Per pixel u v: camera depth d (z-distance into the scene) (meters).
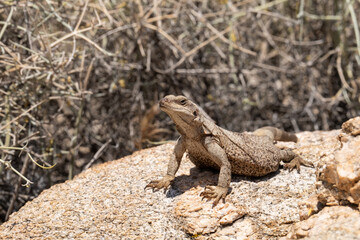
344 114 14.81
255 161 6.60
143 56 12.62
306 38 15.23
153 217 6.25
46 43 9.98
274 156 6.88
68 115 12.40
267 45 15.19
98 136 12.70
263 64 14.45
